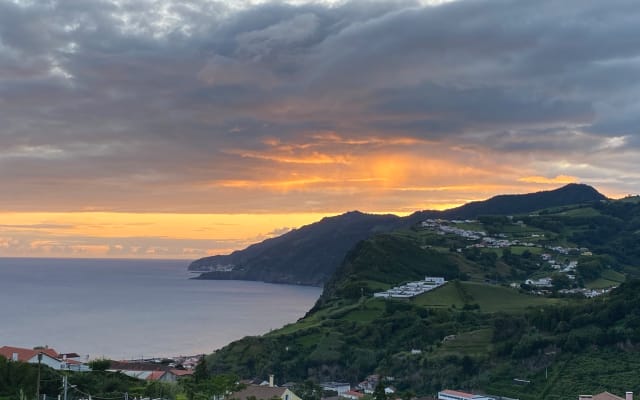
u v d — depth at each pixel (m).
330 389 167.25
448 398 148.25
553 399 147.88
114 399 96.56
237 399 108.94
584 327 175.62
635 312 172.38
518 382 161.00
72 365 120.69
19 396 89.44
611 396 115.00
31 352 117.38
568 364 161.88
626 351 160.50
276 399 110.44
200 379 120.81
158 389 106.50
